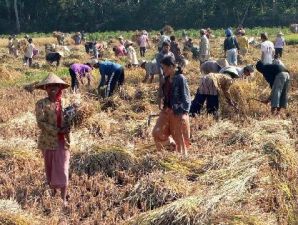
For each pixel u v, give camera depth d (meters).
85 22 72.88
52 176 6.83
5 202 6.50
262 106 11.79
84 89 14.15
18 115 11.73
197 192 6.68
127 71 17.25
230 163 7.57
